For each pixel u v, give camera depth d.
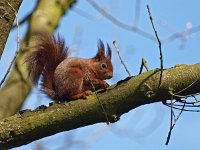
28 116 7.84
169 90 7.65
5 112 12.41
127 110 7.88
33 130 7.78
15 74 12.80
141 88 7.67
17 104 12.62
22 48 11.53
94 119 7.87
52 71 10.27
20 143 7.91
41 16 14.16
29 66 10.23
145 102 7.80
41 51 10.28
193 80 7.66
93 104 7.76
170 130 7.68
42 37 10.41
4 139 7.76
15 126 7.76
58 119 7.78
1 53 8.48
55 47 10.38
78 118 7.81
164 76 7.68
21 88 12.69
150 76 7.73
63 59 10.41
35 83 10.21
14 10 8.25
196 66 7.77
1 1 8.55
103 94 7.80
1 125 7.77
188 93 7.80
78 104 7.80
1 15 8.51
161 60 7.42
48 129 7.84
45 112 7.84
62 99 10.01
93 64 11.59
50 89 10.16
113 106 7.77
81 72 10.12
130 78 7.85
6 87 12.76
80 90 9.97
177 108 7.79
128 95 7.71
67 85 9.90
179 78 7.66
